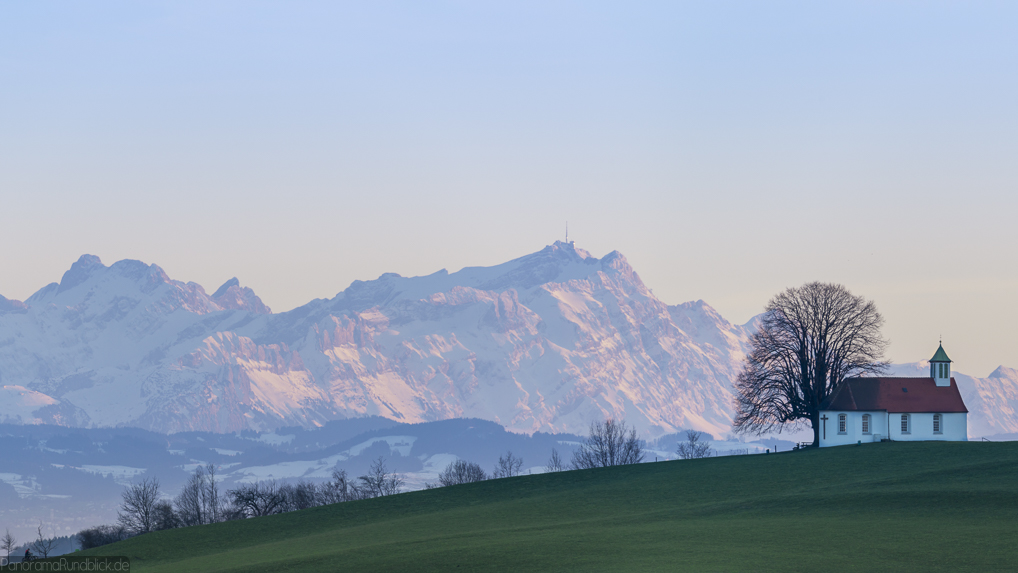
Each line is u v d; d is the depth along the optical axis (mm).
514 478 147375
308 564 89625
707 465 143375
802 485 118750
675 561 77000
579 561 79500
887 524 88812
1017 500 94375
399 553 91062
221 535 121562
